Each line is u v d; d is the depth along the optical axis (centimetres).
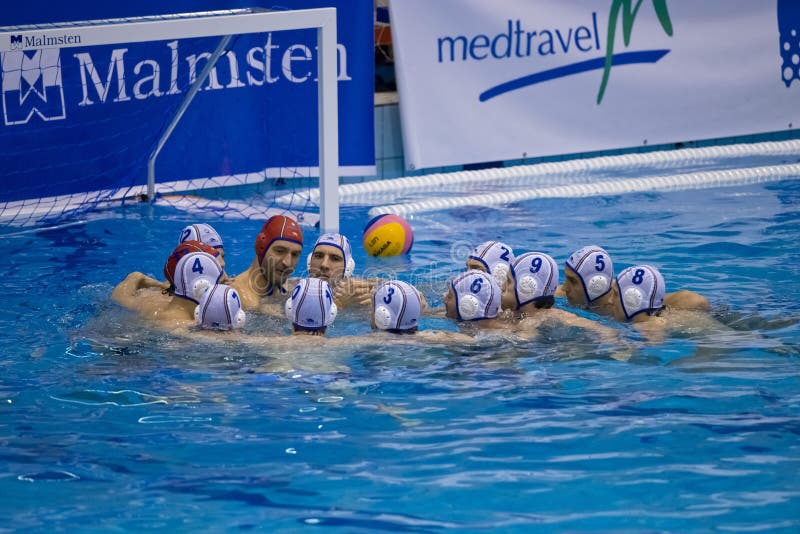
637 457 1452
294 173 3588
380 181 3662
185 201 3366
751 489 1346
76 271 2509
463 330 2033
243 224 3064
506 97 3816
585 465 1430
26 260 2614
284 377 1780
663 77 4019
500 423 1583
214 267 2053
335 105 2773
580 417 1603
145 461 1455
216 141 3466
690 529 1241
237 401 1677
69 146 3253
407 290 1975
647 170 3838
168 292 2184
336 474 1409
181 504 1325
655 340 1967
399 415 1619
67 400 1683
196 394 1705
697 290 2300
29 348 1931
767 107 4178
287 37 3472
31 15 3061
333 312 1972
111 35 2417
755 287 2317
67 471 1423
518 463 1437
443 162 3775
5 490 1365
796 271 2444
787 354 1872
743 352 1889
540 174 3825
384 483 1380
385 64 4097
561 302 2259
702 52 4053
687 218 3059
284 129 3550
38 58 3150
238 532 1253
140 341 1948
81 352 1903
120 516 1293
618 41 3934
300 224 3053
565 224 3031
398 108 3788
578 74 3897
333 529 1257
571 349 1922
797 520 1257
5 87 3120
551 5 3812
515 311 2111
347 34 3519
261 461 1453
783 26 4141
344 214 3225
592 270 2144
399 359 1864
